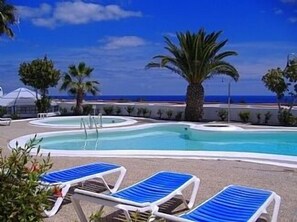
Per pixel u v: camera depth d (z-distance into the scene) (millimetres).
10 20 21125
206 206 4262
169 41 22875
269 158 9328
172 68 23250
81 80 29078
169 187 5238
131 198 4664
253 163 9000
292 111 20906
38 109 28891
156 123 19938
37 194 2586
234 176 7520
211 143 15609
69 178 5602
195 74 22375
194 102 22922
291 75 19859
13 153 2775
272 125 20062
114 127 17844
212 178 7344
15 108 28656
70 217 4984
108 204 4164
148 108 26406
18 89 29781
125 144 15125
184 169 8219
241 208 4191
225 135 16156
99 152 10305
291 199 5906
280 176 7543
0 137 14391
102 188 6562
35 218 2508
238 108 22516
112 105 28688
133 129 17969
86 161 9195
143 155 10188
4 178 2576
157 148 14078
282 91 20188
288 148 14188
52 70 29078
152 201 4555
